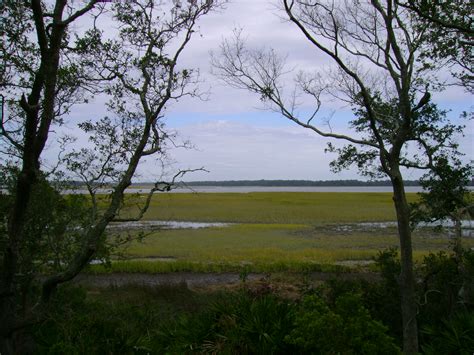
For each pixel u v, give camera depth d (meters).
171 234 29.25
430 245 25.31
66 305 7.44
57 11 5.42
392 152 7.55
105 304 9.52
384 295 9.35
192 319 6.77
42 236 7.61
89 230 6.82
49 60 5.35
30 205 6.98
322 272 17.50
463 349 6.08
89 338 6.14
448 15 7.08
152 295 12.82
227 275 17.56
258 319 6.07
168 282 14.23
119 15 6.79
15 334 7.05
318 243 26.03
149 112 6.84
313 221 38.84
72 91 6.78
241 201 65.00
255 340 5.93
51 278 6.32
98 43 6.63
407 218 7.62
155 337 6.89
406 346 7.53
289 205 57.03
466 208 8.85
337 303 5.72
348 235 29.61
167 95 6.93
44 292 6.41
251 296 8.19
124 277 17.19
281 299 7.76
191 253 22.17
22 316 6.78
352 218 41.16
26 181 5.34
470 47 7.90
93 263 17.95
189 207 53.00
